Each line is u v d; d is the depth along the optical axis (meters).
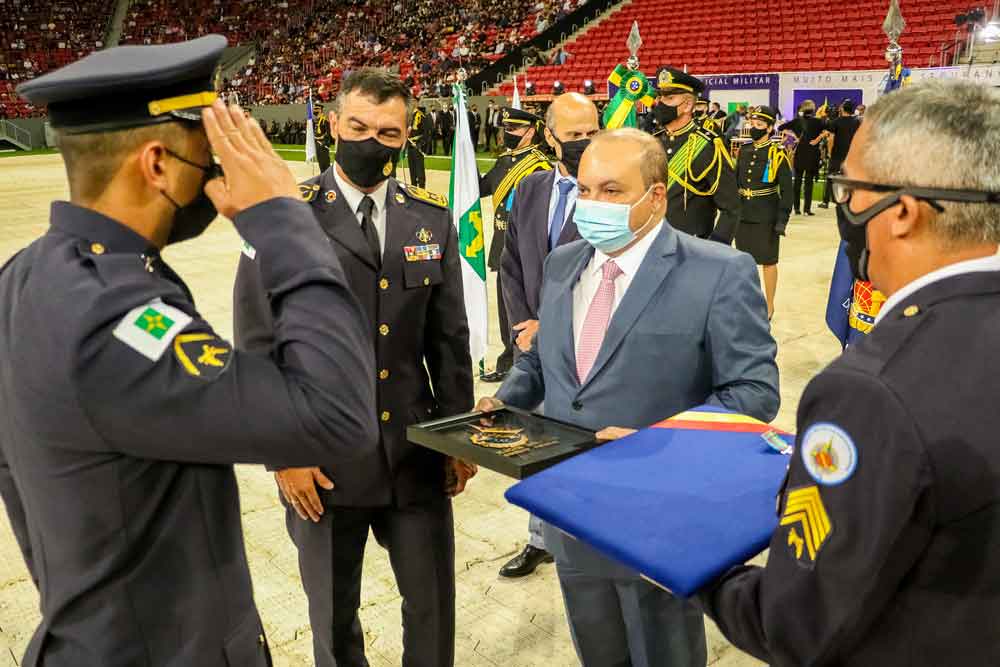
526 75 23.38
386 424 2.26
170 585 1.19
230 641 1.26
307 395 1.12
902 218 1.06
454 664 2.76
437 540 2.37
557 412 2.06
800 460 1.07
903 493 0.94
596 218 1.90
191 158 1.17
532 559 3.30
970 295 1.01
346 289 1.21
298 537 2.37
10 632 2.94
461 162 4.64
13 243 10.87
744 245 6.98
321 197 2.25
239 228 1.20
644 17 23.03
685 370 1.94
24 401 1.10
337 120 2.18
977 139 1.01
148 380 1.06
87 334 1.05
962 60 15.20
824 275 8.33
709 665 2.74
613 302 2.01
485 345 4.81
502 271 3.81
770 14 20.30
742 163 6.89
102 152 1.12
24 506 1.20
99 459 1.12
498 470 1.70
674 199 5.16
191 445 1.09
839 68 17.52
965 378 0.96
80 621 1.17
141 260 1.15
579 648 2.09
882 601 1.00
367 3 32.25
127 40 36.41
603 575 1.87
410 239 2.27
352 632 2.41
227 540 1.26
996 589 0.97
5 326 1.14
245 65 33.94
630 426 1.95
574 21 24.83
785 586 1.06
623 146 1.88
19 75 33.72
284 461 1.14
